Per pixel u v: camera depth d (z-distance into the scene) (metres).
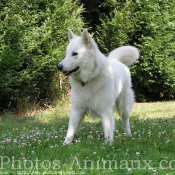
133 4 8.23
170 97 9.13
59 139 4.48
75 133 4.49
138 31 8.30
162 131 4.88
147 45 8.11
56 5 6.88
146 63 8.20
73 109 4.45
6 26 6.33
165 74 8.51
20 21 6.38
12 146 4.18
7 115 6.46
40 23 6.86
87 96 4.35
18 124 5.70
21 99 6.85
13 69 6.44
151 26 8.14
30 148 4.14
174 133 4.70
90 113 4.46
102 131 4.86
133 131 5.06
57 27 6.93
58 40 7.03
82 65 4.30
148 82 8.57
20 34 6.39
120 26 8.13
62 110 7.09
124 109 4.91
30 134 4.75
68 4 7.09
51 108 7.24
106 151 4.01
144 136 4.61
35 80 6.89
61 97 7.60
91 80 4.33
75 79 4.38
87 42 4.32
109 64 4.48
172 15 8.63
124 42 8.19
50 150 4.05
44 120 6.07
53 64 6.84
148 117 6.16
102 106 4.37
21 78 6.55
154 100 9.14
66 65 4.28
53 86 7.40
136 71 8.37
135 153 3.99
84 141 4.34
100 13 8.55
